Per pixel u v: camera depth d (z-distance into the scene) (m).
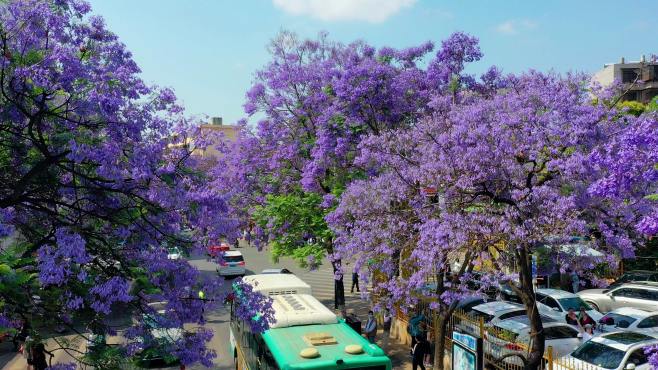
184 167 10.09
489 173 13.65
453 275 15.07
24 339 9.50
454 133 14.10
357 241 15.56
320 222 22.28
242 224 25.83
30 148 9.63
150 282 9.20
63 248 7.86
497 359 14.12
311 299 15.10
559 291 21.55
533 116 13.90
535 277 21.59
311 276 37.50
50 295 8.62
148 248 9.62
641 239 14.70
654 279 24.28
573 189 13.78
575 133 13.27
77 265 8.56
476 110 14.66
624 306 22.55
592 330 17.88
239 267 36.00
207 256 9.98
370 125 22.44
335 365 10.85
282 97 25.39
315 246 22.78
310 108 24.95
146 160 9.05
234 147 26.38
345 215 16.91
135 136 9.45
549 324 17.28
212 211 9.74
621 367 13.42
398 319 20.48
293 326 13.11
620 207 13.69
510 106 14.52
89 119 9.35
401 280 15.17
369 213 15.52
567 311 20.12
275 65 25.77
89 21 10.43
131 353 9.30
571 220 12.65
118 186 9.24
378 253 15.45
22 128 9.16
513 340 16.06
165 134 9.94
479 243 13.00
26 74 8.61
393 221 15.12
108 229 9.97
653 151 8.30
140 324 9.55
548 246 13.29
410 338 19.53
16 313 8.76
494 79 23.14
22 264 8.43
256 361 13.34
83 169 9.70
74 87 9.13
